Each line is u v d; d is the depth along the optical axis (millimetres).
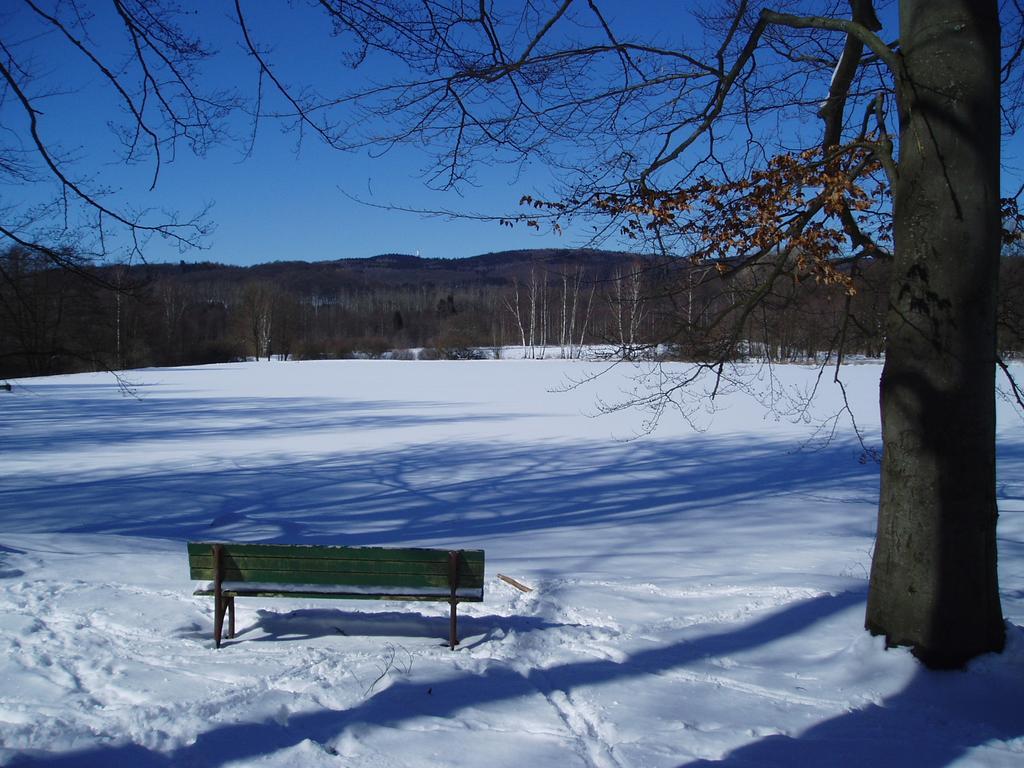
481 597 4734
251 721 3678
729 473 15781
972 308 4297
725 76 5703
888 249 6066
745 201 5465
